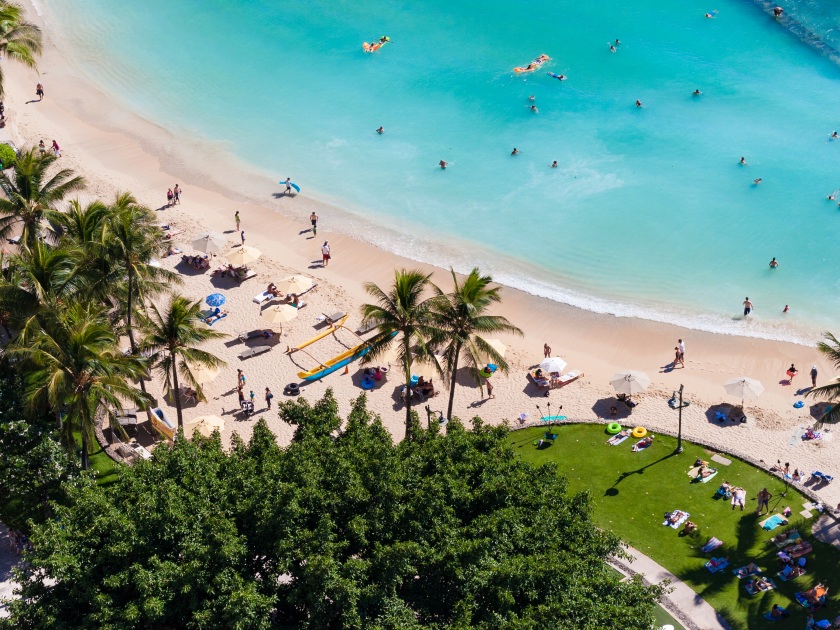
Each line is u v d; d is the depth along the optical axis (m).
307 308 74.25
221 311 73.31
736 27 120.50
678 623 47.03
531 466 45.44
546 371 65.94
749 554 51.38
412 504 40.62
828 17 122.56
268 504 39.81
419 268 81.06
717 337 72.19
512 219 87.88
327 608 38.12
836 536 52.34
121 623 36.78
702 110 103.06
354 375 67.00
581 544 41.47
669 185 91.25
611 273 80.38
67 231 61.69
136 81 113.06
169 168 95.88
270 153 99.31
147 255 59.53
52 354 47.31
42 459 49.19
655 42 117.62
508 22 124.31
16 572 40.69
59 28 124.94
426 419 62.78
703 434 61.44
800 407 64.25
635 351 71.06
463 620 36.28
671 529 53.38
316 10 130.00
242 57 119.00
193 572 37.88
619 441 60.75
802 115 101.12
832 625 46.38
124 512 41.59
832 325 72.94
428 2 131.25
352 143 101.00
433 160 97.44
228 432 61.22
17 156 87.81
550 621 36.28
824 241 82.56
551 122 102.75
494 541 39.62
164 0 134.12
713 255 81.81
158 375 65.81
